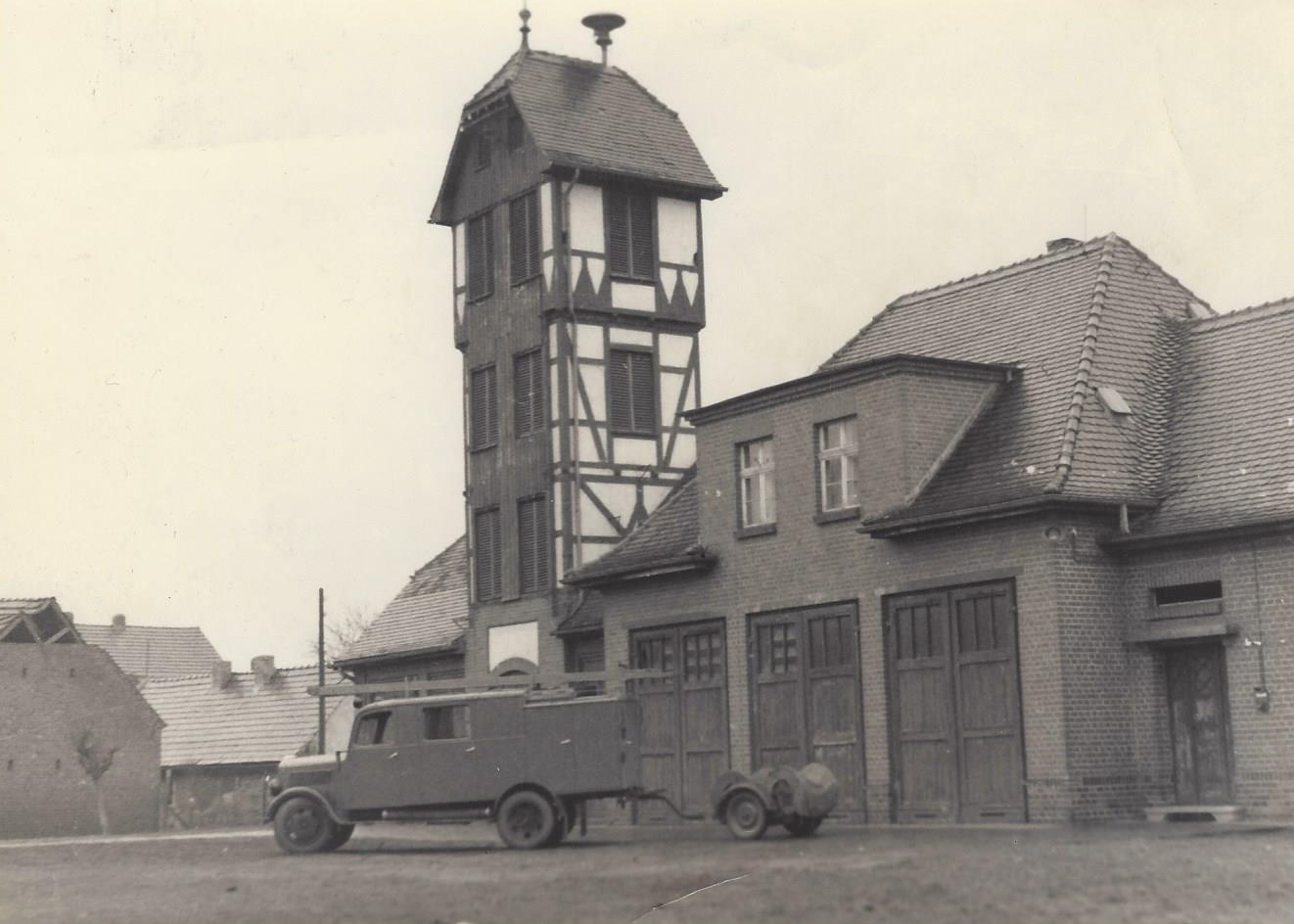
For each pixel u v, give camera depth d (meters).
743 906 14.03
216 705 54.50
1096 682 21.97
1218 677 21.62
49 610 47.41
